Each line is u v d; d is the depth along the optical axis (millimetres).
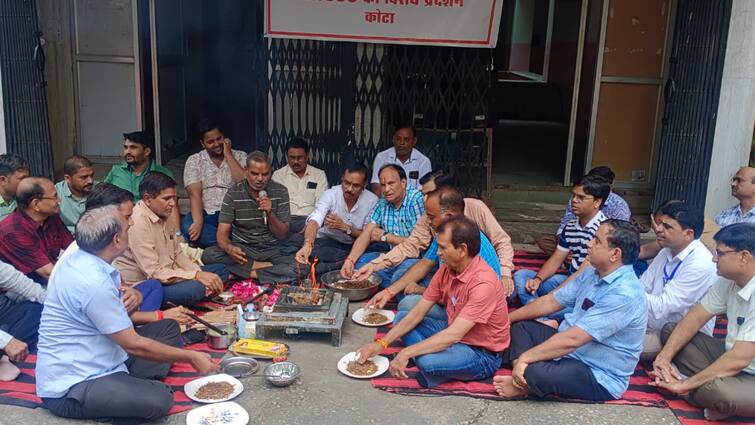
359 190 4441
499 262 3895
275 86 5961
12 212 3680
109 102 6531
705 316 3096
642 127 6465
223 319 3721
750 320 2811
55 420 2791
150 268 3764
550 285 3996
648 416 2955
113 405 2709
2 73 5180
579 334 2920
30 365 3264
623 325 2906
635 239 2887
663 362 3131
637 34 6238
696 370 3125
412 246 4082
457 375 3137
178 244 4074
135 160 4707
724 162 5016
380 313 3943
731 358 2828
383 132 6094
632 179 6586
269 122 6039
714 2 4871
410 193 4387
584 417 2936
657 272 3510
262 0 5688
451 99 6020
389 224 4453
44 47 6102
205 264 4445
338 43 5855
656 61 6301
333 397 3047
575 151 6723
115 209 2770
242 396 3033
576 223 4027
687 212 3223
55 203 3580
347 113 6043
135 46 6371
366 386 3152
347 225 4605
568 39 10500
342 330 3758
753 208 4035
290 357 3432
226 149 4961
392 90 5996
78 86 6488
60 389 2711
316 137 6109
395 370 3070
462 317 3035
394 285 3850
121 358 2869
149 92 6676
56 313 2703
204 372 2941
